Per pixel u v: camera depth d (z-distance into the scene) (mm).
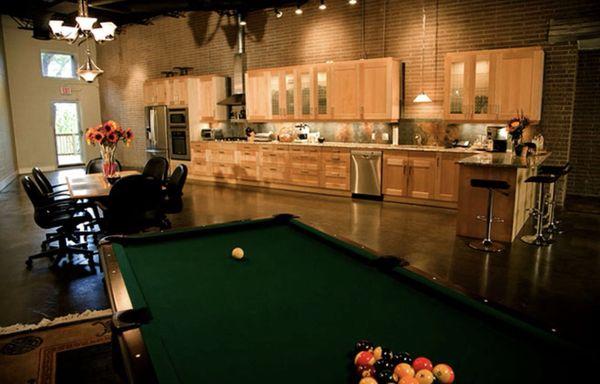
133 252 2533
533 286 3793
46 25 9242
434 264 4375
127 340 1469
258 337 1540
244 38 9727
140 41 12039
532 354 1398
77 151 13609
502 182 4715
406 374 1234
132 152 12961
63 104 13188
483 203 5184
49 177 11164
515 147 5508
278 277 2131
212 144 9852
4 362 2701
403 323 1628
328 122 8711
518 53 6348
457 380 1266
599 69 7410
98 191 4789
